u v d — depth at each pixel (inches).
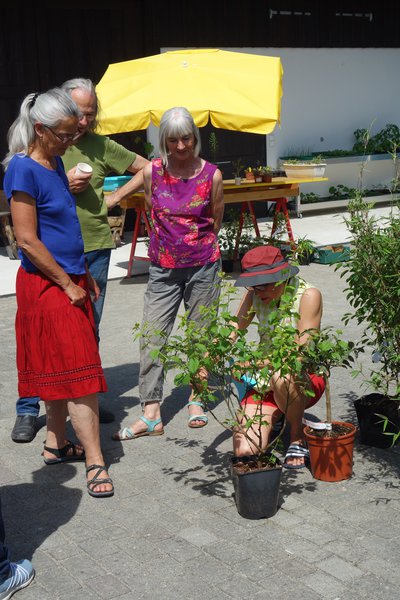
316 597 122.0
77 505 154.7
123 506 153.6
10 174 152.9
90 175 174.4
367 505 150.1
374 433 173.6
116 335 271.9
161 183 183.3
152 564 132.9
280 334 143.3
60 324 155.0
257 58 338.6
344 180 566.9
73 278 160.7
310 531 141.4
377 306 167.2
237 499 147.8
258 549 136.3
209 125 507.2
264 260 158.1
